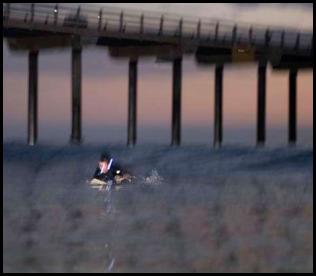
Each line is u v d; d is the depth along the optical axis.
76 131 126.56
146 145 124.31
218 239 47.56
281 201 64.31
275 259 42.66
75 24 117.94
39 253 43.56
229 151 127.31
